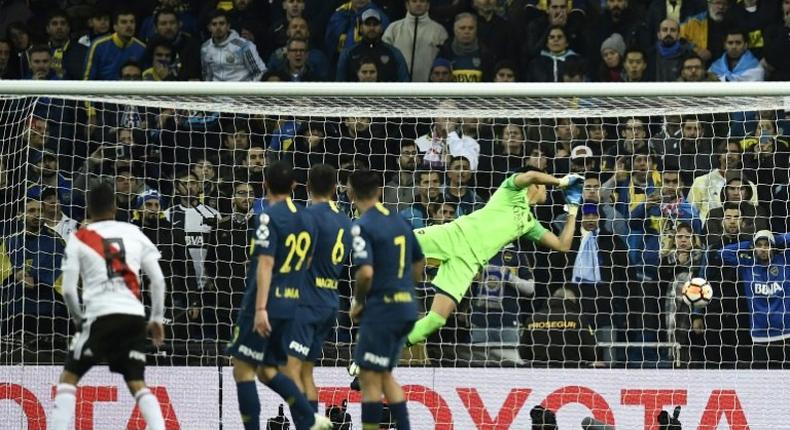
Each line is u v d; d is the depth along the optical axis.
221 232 38.94
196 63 46.09
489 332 38.84
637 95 34.19
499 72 44.69
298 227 29.64
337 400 36.22
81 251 28.16
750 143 40.53
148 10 48.22
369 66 44.44
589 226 38.81
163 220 38.81
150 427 27.81
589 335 38.03
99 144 41.91
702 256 38.34
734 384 35.75
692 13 46.34
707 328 38.03
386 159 42.00
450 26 46.72
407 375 35.84
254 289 29.31
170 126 42.28
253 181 40.34
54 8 47.84
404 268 29.14
